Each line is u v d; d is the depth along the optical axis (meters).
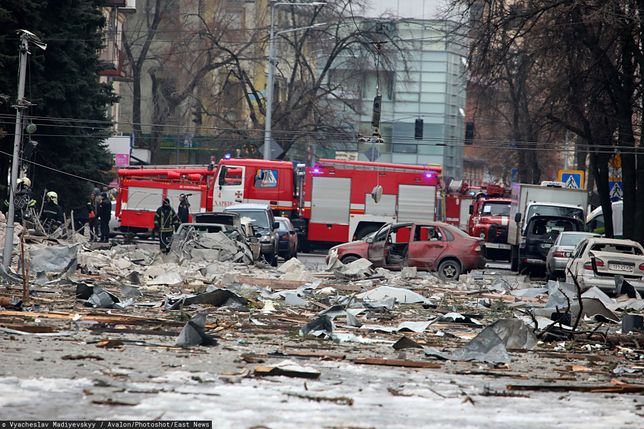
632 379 29.19
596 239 81.06
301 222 136.62
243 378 24.86
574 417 21.30
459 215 154.38
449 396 23.67
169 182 138.50
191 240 87.19
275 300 55.38
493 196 156.12
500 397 23.89
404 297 58.34
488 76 102.50
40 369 24.95
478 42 100.00
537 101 143.12
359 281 78.44
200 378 24.08
